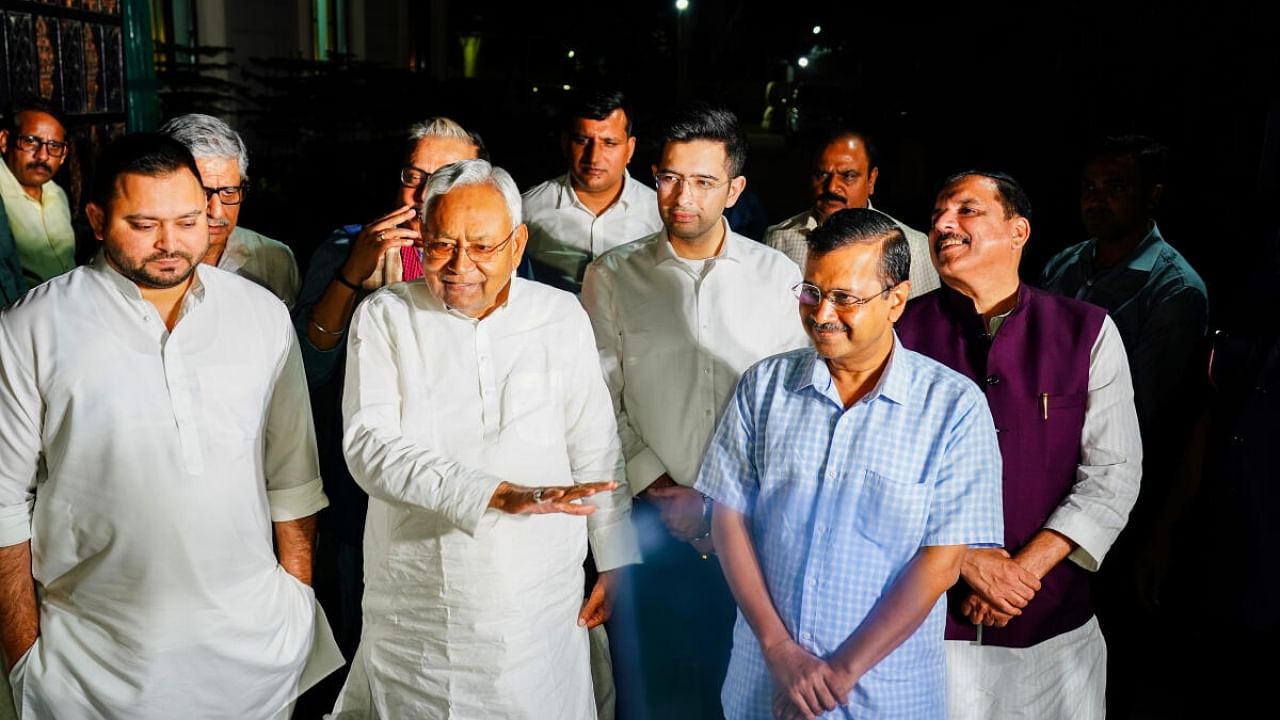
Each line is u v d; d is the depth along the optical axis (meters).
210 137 2.94
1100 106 7.71
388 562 2.51
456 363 2.48
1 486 2.24
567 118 4.00
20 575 2.29
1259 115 5.54
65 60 5.88
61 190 4.72
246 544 2.42
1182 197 6.13
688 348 3.09
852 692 2.23
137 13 6.73
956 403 2.21
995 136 10.32
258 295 2.46
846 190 4.07
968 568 2.49
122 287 2.26
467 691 2.49
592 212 4.07
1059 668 2.62
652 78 25.98
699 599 3.18
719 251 3.11
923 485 2.20
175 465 2.28
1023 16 9.53
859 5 14.76
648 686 3.25
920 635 2.27
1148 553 3.48
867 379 2.27
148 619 2.33
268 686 2.54
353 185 9.90
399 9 15.55
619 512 2.74
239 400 2.37
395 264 3.19
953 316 2.65
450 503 2.28
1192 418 3.46
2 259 3.87
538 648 2.51
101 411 2.23
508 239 2.38
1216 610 3.10
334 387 3.22
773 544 2.30
